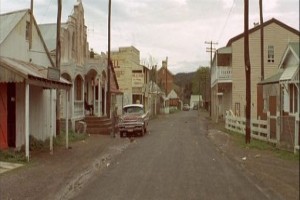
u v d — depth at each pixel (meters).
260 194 10.26
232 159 16.86
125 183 11.74
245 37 23.20
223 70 44.22
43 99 22.03
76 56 33.91
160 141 25.16
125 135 30.05
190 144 23.17
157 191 10.62
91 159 16.91
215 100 55.84
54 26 31.50
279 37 42.00
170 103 124.06
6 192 10.58
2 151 16.23
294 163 15.45
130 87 55.75
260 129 24.12
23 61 19.27
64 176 12.89
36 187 11.20
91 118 31.92
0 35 17.41
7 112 17.58
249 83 23.03
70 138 24.97
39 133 21.39
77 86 32.72
